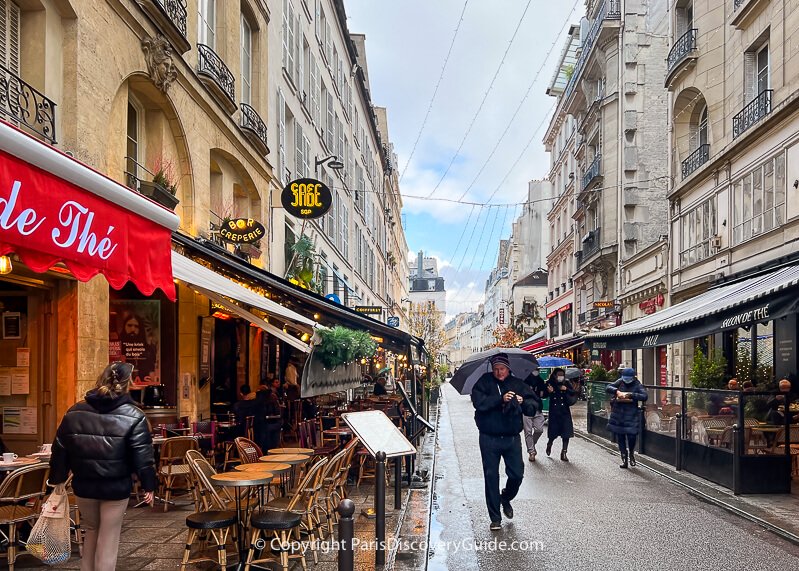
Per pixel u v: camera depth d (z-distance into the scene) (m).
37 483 5.43
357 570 5.46
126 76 8.11
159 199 8.76
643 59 26.88
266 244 14.59
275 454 7.37
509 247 78.56
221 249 9.73
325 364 7.73
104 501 4.39
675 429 10.82
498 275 91.38
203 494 5.52
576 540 6.57
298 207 14.22
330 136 24.17
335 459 6.25
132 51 8.26
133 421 4.43
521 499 8.55
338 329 7.73
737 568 5.66
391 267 52.78
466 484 9.80
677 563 5.80
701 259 17.91
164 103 9.41
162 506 7.62
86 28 7.11
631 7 26.94
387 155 48.38
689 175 18.56
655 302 21.88
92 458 4.33
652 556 6.01
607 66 27.89
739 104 15.99
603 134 28.12
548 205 63.34
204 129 10.88
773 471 8.57
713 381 13.49
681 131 20.20
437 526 7.22
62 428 4.42
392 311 51.66
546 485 9.52
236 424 10.27
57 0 6.71
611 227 27.55
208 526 4.93
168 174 9.20
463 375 7.38
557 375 12.27
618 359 26.86
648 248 22.50
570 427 12.10
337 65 26.31
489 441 7.11
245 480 5.10
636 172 26.45
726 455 8.95
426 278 149.00
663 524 7.19
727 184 16.36
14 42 6.45
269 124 15.19
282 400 14.80
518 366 7.97
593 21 31.66
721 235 16.72
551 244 46.03
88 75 7.14
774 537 6.64
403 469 10.04
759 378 13.16
